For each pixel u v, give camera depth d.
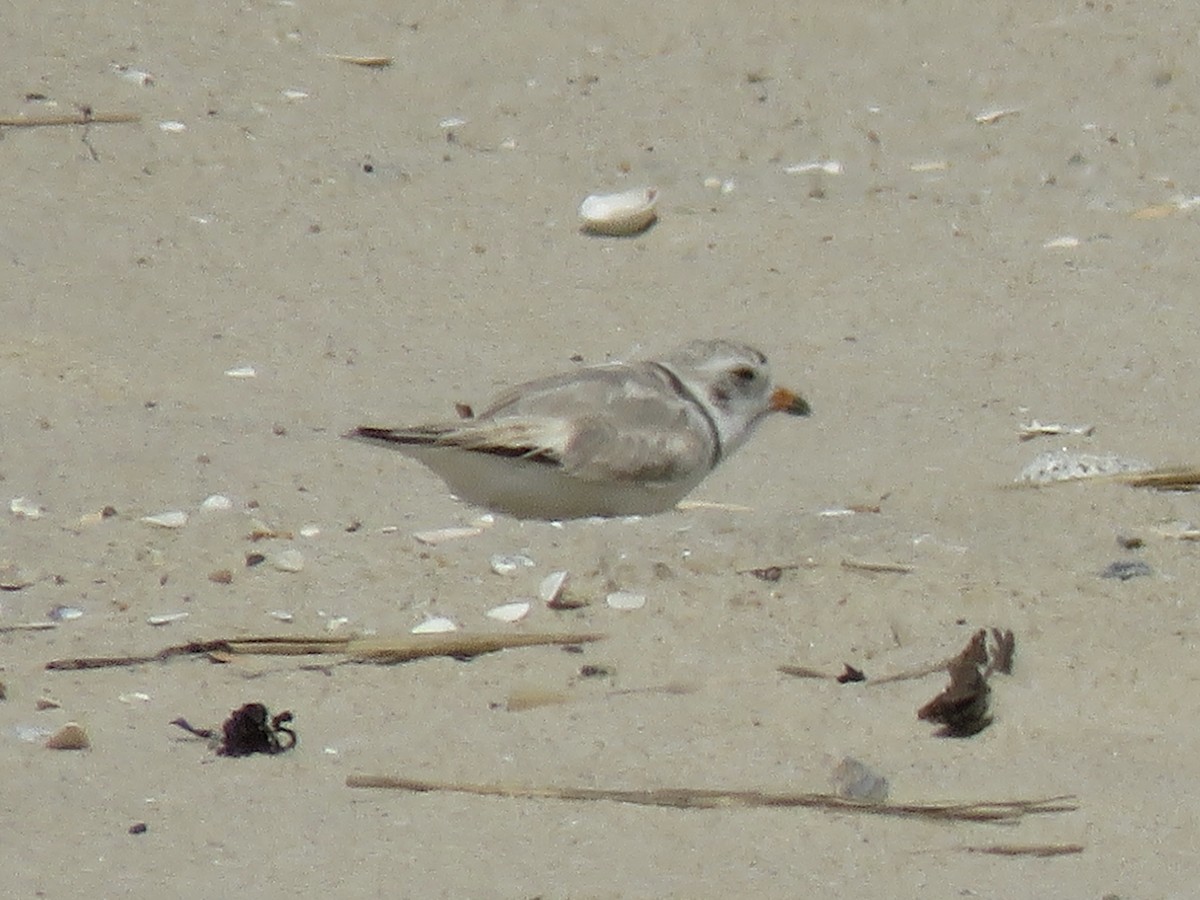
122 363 13.72
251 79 18.36
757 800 8.24
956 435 12.86
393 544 10.74
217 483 11.68
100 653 9.55
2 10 19.00
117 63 18.30
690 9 19.64
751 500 11.81
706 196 16.95
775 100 18.48
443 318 14.85
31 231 15.67
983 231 16.31
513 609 9.95
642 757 8.62
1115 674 9.36
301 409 13.07
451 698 9.17
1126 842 7.95
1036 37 19.33
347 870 7.68
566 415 11.10
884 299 15.14
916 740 8.80
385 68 18.83
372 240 15.99
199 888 7.53
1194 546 10.87
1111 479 11.82
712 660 9.51
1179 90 18.52
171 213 16.16
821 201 16.91
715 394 11.58
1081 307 14.91
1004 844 7.95
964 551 10.66
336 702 9.12
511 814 8.16
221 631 9.76
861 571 10.40
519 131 17.95
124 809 8.16
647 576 10.28
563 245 16.06
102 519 11.08
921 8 19.62
